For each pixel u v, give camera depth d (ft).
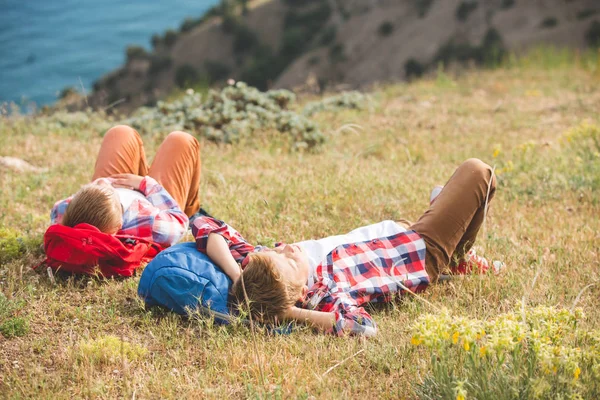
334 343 12.01
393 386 10.88
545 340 9.69
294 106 36.19
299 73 207.62
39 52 536.42
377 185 21.06
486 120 33.83
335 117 35.22
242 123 28.07
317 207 18.78
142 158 17.31
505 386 9.68
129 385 10.64
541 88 43.42
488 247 16.21
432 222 13.99
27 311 12.96
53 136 28.37
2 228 16.48
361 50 205.87
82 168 22.82
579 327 11.82
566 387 9.61
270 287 12.14
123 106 92.94
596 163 22.18
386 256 13.62
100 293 13.76
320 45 219.00
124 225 14.62
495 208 19.66
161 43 264.93
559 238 17.15
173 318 12.76
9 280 14.06
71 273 14.58
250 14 260.62
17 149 25.11
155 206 15.17
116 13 652.07
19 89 431.43
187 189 16.65
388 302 13.57
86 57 520.42
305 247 13.52
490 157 25.38
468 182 13.99
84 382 10.78
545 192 20.80
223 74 238.27
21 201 19.22
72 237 13.60
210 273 12.68
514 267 15.01
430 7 201.26
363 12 219.82
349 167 23.79
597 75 46.91
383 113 36.42
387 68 191.31
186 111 30.58
